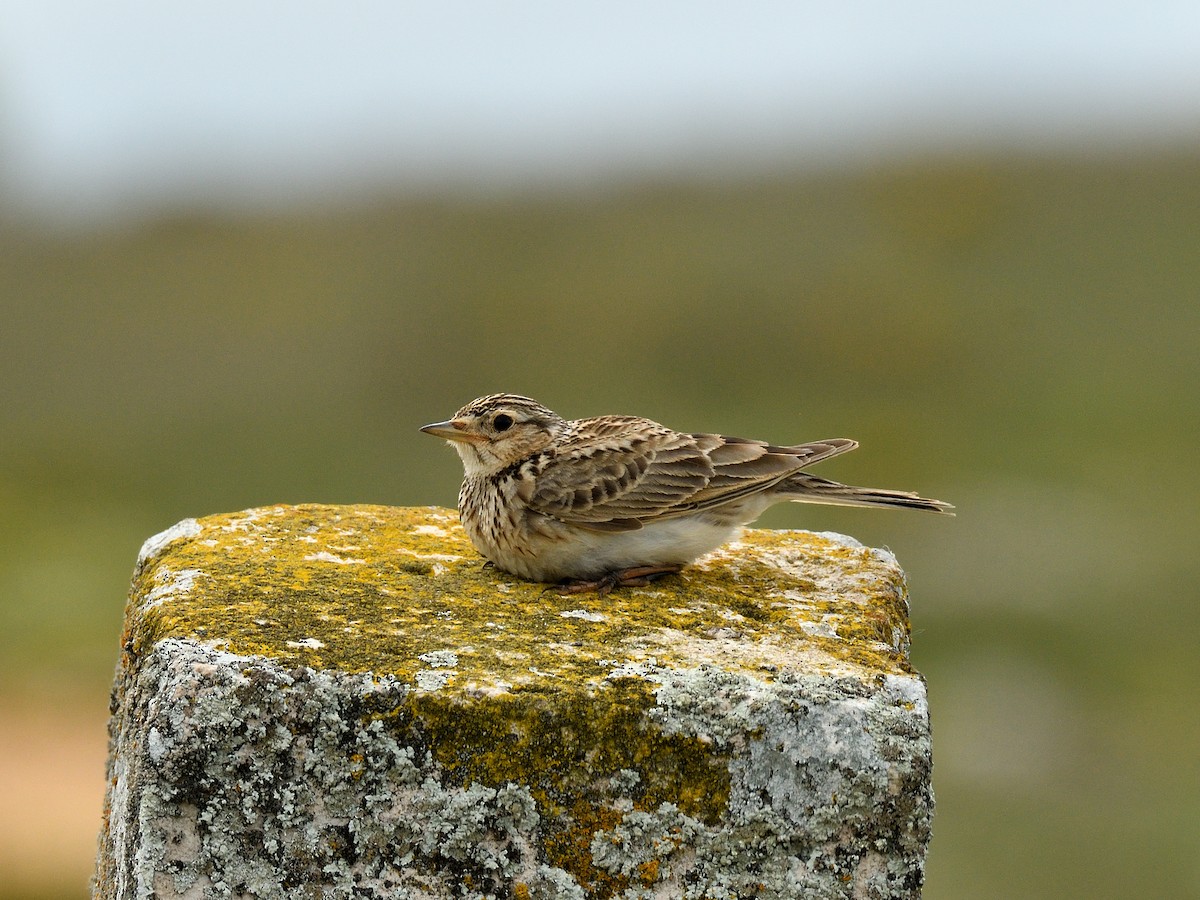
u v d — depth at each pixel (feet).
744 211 97.96
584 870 18.08
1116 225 93.71
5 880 37.65
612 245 93.66
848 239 92.89
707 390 75.92
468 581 23.36
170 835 17.75
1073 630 52.80
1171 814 42.83
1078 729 47.60
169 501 67.00
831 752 18.22
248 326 84.79
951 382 75.41
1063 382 75.31
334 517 26.61
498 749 17.97
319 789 17.89
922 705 18.72
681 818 18.12
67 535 63.31
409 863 17.98
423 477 67.87
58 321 86.63
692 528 24.22
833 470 67.46
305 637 19.26
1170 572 56.85
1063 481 65.87
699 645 20.24
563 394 75.56
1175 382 73.51
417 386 77.00
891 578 24.39
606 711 18.04
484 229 96.73
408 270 90.43
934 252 89.86
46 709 49.67
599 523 23.76
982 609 55.16
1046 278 86.22
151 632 20.06
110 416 73.97
